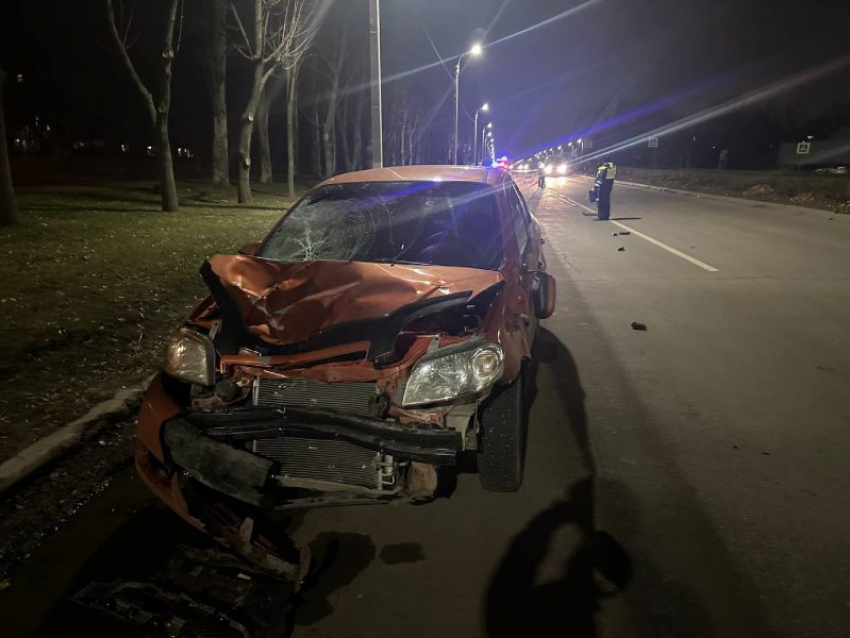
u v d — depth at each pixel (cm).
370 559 308
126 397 488
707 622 263
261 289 335
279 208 1977
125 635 255
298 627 264
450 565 303
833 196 1973
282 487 309
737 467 389
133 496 371
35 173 2723
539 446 420
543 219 1872
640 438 430
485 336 316
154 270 892
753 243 1289
